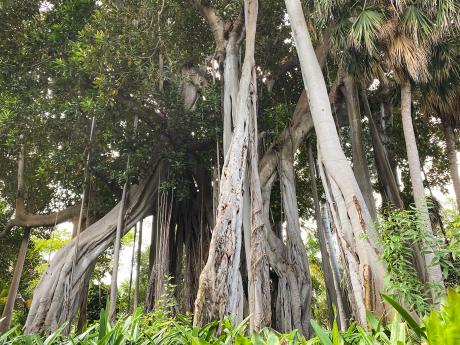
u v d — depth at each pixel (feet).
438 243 14.06
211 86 35.50
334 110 35.45
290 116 36.06
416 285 13.62
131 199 36.11
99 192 41.57
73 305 31.35
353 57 26.22
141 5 31.68
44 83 31.01
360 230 16.66
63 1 31.89
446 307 4.71
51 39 30.09
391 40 23.13
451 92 27.81
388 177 33.55
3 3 30.60
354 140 32.48
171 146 35.29
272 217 34.58
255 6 28.45
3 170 45.03
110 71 29.30
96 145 33.40
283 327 26.55
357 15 24.39
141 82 31.19
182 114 33.71
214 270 18.35
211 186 38.27
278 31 39.22
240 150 22.99
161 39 31.58
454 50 26.53
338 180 18.37
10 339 9.77
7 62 30.30
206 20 36.32
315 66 21.48
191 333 9.50
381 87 38.19
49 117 30.60
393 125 43.14
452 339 4.57
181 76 36.14
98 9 31.76
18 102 29.35
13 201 45.75
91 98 28.84
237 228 20.38
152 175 36.40
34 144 34.19
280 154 33.47
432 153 44.68
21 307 57.52
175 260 38.04
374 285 15.16
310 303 28.12
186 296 35.50
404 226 14.78
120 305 59.31
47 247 59.52
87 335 9.53
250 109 25.23
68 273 31.81
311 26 31.37
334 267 26.40
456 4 22.63
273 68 40.16
